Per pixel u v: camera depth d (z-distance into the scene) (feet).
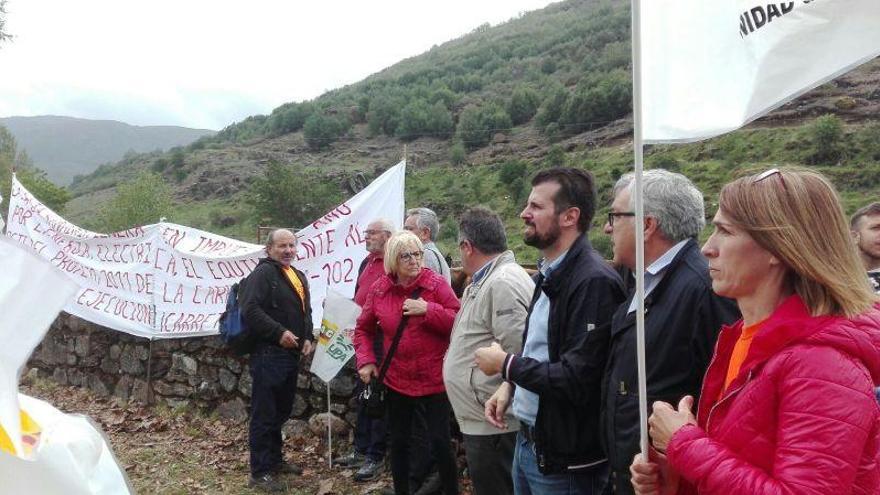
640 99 6.32
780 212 4.97
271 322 16.42
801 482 4.37
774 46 6.59
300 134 317.01
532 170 175.52
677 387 7.25
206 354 22.62
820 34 6.51
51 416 4.36
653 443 5.83
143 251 24.67
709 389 5.70
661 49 6.57
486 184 181.68
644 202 7.69
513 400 9.87
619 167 129.90
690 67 6.59
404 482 13.91
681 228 7.55
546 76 297.12
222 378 22.13
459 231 12.16
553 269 9.10
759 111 6.55
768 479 4.61
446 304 13.70
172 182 266.98
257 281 16.65
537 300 9.62
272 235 17.37
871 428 4.56
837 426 4.40
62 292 3.86
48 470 3.84
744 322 5.47
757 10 6.64
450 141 260.21
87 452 4.14
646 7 6.59
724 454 4.91
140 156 360.69
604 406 7.89
